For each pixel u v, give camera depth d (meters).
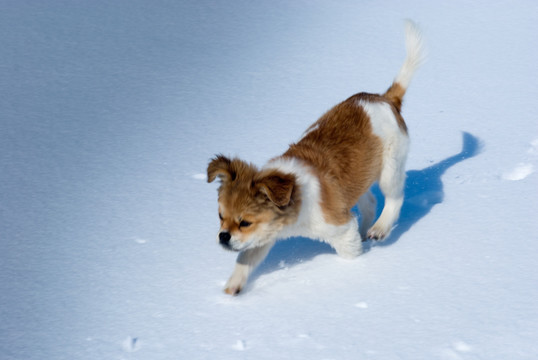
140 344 4.13
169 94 9.28
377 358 3.88
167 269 5.09
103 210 6.16
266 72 10.03
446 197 6.19
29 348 4.12
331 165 5.12
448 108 8.49
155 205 6.25
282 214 4.71
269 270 5.12
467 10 12.55
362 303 4.48
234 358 3.95
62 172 7.00
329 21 12.23
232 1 13.51
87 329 4.32
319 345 4.03
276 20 12.37
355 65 10.13
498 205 5.88
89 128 8.18
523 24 11.61
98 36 11.47
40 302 4.66
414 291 4.60
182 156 7.39
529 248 5.09
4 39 11.15
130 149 7.61
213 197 6.42
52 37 11.33
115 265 5.17
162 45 11.15
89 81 9.67
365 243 5.57
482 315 4.24
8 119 8.35
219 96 9.20
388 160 5.52
